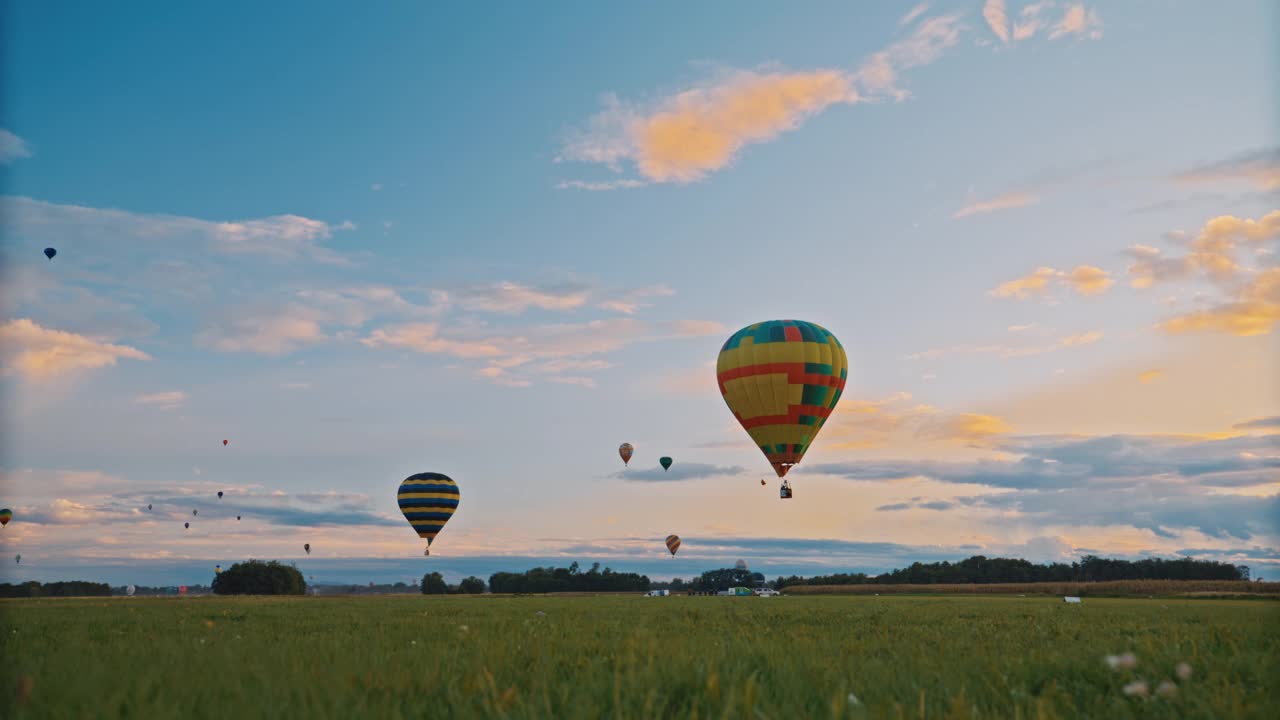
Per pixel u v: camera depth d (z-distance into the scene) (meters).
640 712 5.04
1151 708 5.23
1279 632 10.30
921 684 6.14
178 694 5.73
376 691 5.82
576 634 12.30
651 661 7.02
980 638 11.83
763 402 48.03
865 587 144.25
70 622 17.80
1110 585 111.25
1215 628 11.23
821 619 19.66
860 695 5.71
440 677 6.50
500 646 8.91
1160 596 81.62
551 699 5.61
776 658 7.77
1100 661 7.03
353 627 15.52
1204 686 5.70
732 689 5.27
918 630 14.73
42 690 5.65
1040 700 5.20
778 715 4.85
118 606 34.91
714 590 179.12
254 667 7.03
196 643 10.45
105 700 5.38
